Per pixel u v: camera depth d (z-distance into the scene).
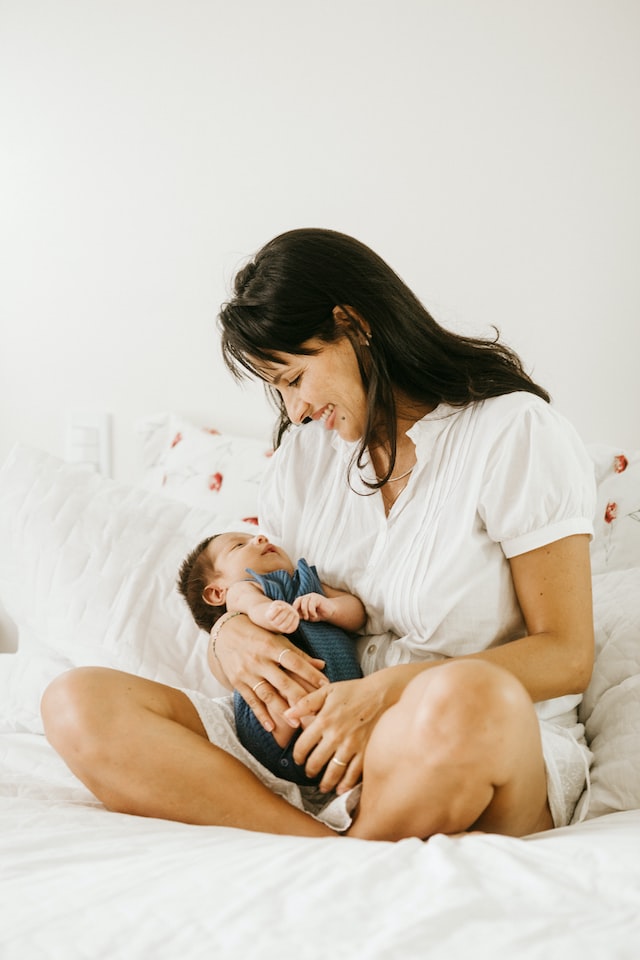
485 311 2.04
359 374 1.28
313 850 0.85
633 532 1.71
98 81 2.25
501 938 0.65
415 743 0.95
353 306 1.24
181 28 2.18
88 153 2.27
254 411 2.20
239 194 2.18
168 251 2.23
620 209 1.96
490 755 0.92
